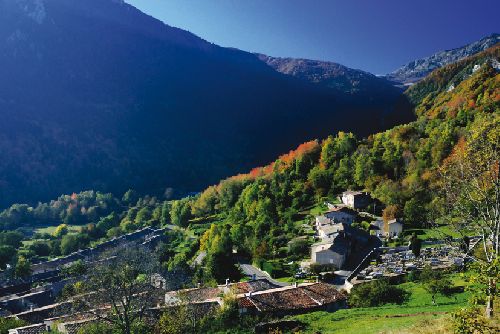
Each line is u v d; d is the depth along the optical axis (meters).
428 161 132.12
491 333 23.30
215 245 108.31
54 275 120.06
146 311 52.78
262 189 148.50
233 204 172.50
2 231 169.12
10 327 67.50
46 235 174.38
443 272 64.94
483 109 153.50
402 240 98.69
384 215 111.06
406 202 108.69
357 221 118.94
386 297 58.59
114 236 168.12
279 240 111.19
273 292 64.19
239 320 57.38
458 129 138.25
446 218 35.84
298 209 138.88
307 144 182.12
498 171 30.12
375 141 166.88
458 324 23.28
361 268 86.19
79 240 157.75
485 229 32.81
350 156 157.25
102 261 57.34
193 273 100.94
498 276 22.52
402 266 79.00
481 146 31.36
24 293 102.88
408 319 44.12
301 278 87.50
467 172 31.94
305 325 51.41
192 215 181.25
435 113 192.62
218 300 62.44
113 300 45.75
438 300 53.62
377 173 140.12
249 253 110.88
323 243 98.25
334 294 64.94
